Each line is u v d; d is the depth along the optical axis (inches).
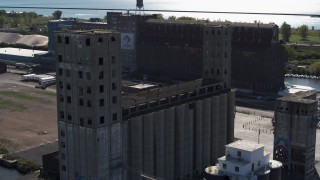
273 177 5177.2
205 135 6230.3
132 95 5713.6
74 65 4918.8
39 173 6131.9
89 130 4931.1
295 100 6131.9
